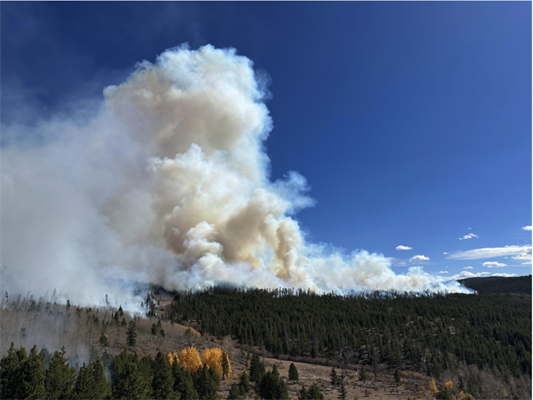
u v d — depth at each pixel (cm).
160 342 18125
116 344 16650
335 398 11388
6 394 5141
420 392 13100
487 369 16638
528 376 15800
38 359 5506
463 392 13138
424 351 19375
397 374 14888
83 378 5838
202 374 9069
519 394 14200
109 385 6956
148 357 11612
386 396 12062
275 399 9369
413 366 18112
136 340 17812
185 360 12756
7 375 5297
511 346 19650
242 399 9731
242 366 16262
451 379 15788
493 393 14512
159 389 7319
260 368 12706
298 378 14312
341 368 17462
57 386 5766
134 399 5994
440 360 17662
